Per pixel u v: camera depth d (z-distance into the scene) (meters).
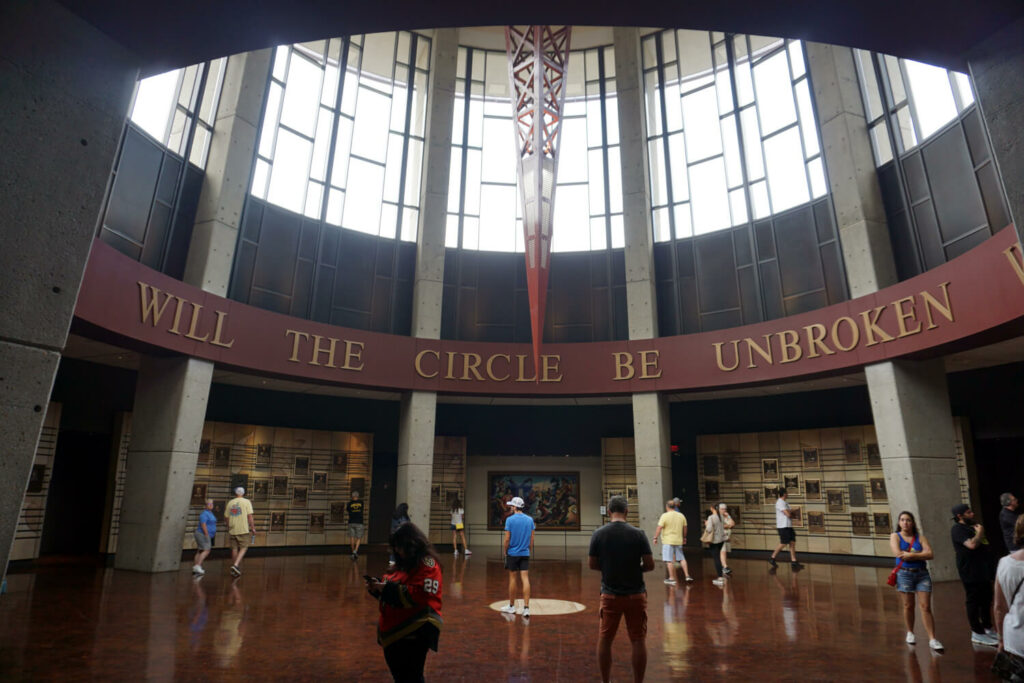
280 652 6.43
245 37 4.72
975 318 12.24
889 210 15.62
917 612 9.07
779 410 20.25
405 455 18.19
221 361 15.01
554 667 6.00
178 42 4.64
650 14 4.87
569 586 11.80
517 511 9.12
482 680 5.57
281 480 19.70
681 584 12.31
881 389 14.34
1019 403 15.85
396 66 20.73
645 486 17.86
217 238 15.45
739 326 18.16
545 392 18.64
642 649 5.08
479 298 20.53
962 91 13.59
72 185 4.16
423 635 3.87
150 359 14.58
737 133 19.06
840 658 6.34
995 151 4.61
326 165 18.95
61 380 15.93
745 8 4.77
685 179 19.95
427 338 18.69
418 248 19.84
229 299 15.73
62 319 4.05
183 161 15.41
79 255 4.17
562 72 18.44
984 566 6.96
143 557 13.34
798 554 18.83
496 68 22.05
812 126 17.30
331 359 17.25
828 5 4.63
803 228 17.45
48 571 12.75
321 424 21.19
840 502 18.31
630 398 19.92
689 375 17.84
